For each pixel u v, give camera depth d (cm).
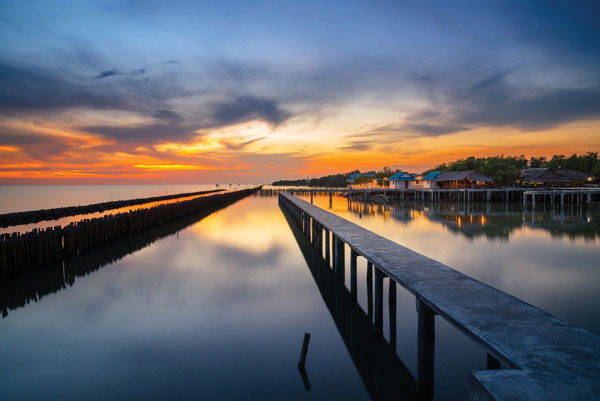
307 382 668
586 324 911
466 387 646
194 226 3048
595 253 1820
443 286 644
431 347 610
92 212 4731
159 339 852
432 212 4281
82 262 1664
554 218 3469
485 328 459
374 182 10006
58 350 796
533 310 525
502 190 5753
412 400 615
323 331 898
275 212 4531
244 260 1717
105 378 682
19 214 3559
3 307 1073
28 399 616
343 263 1339
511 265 1570
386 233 2567
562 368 357
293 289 1252
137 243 2184
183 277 1409
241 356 767
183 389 645
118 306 1081
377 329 867
